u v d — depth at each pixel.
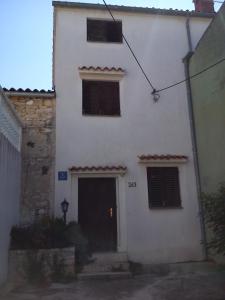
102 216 10.79
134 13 12.41
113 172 10.78
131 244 10.55
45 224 9.37
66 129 10.97
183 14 12.60
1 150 7.69
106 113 11.45
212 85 10.62
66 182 10.58
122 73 11.57
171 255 10.66
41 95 11.00
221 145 10.07
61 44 11.64
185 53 12.38
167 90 11.90
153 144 11.37
